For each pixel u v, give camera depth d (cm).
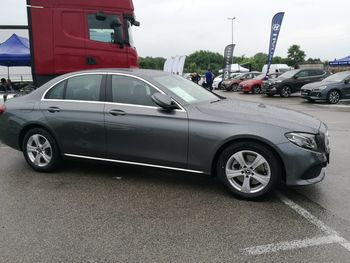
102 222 406
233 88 3209
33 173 580
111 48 879
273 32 2723
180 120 479
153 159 499
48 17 845
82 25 859
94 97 535
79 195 486
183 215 423
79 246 355
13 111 584
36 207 448
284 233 380
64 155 559
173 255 339
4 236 375
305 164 438
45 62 856
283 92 2225
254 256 337
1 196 484
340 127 1023
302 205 451
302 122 465
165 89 499
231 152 462
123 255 340
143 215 424
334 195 484
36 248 352
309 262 327
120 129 508
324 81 1839
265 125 448
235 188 469
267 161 449
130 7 889
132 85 518
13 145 596
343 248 350
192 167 482
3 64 1484
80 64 867
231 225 398
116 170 589
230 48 3603
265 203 457
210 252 344
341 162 642
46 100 568
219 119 465
